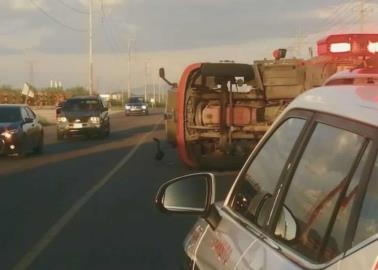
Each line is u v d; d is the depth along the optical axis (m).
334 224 2.54
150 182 15.05
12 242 8.81
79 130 31.36
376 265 2.05
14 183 15.10
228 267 3.23
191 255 4.02
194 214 4.05
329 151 2.79
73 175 16.59
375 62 3.66
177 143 16.69
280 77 16.17
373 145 2.39
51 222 10.23
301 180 3.02
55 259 7.88
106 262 7.73
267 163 3.52
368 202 2.33
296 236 2.83
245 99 16.55
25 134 21.81
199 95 16.41
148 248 8.42
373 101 2.57
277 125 3.57
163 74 18.64
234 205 3.80
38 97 83.31
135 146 26.62
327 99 2.97
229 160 16.25
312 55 16.22
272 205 3.22
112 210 11.27
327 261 2.45
